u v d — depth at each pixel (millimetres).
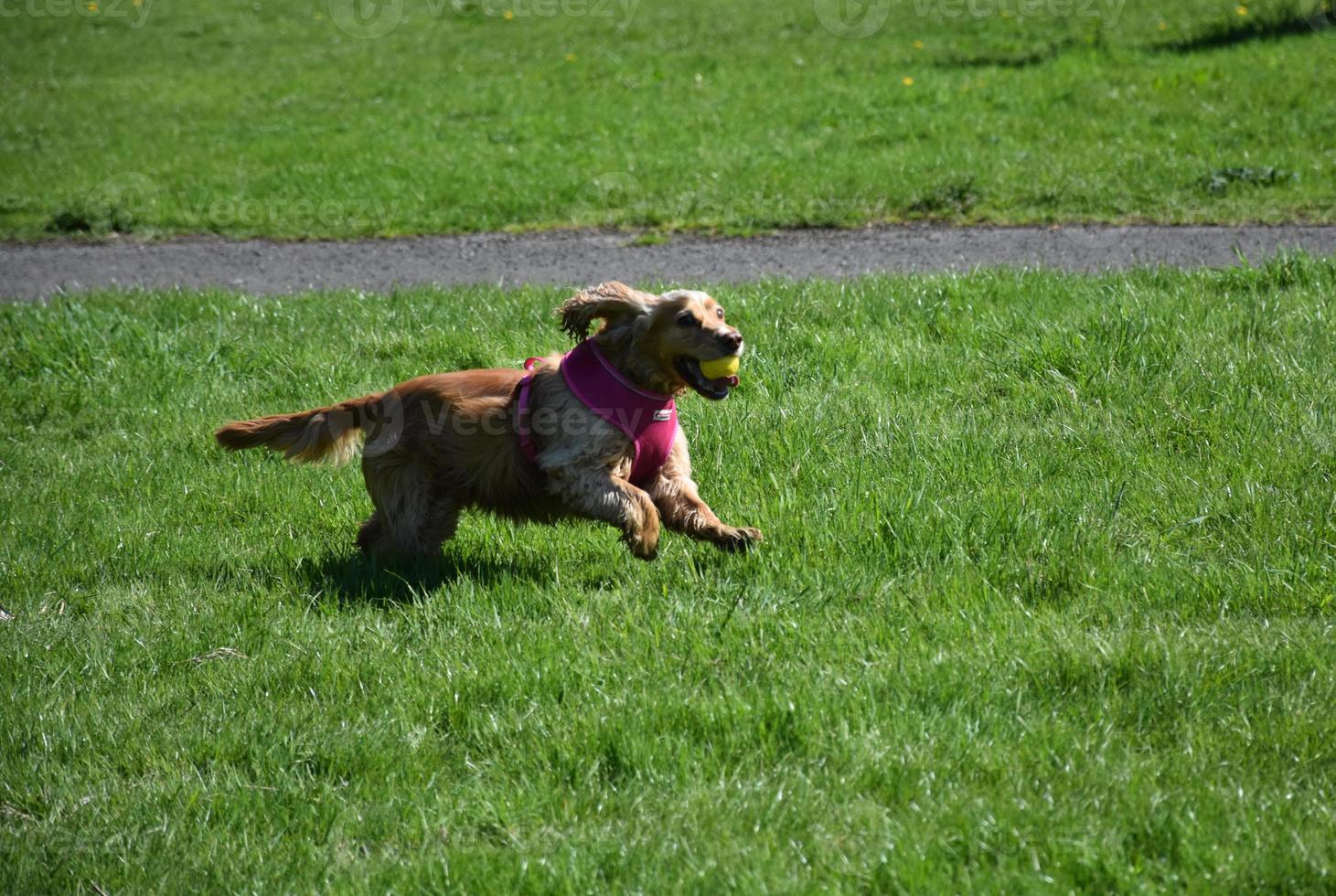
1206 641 5488
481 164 20328
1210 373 8500
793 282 12594
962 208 16250
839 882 4184
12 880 4516
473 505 7320
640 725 5145
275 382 10312
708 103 22891
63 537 7766
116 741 5441
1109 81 21094
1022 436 8016
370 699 5641
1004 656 5457
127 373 10633
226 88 29094
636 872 4352
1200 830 4273
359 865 4555
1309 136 17438
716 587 6449
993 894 4059
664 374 6625
